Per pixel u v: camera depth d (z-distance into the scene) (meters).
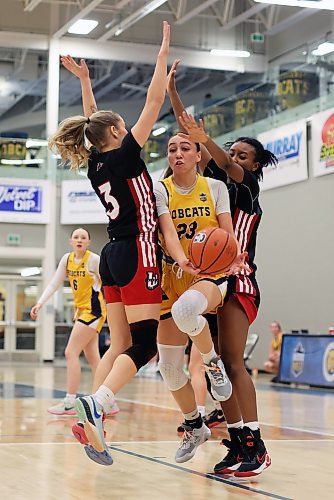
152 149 20.39
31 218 21.72
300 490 3.93
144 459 4.82
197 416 4.49
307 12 20.59
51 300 22.25
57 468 4.45
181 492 3.82
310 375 13.48
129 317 4.12
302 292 16.58
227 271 4.04
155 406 8.86
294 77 16.70
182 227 4.36
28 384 12.54
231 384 4.27
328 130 15.68
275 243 17.55
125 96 27.78
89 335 7.99
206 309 4.04
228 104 18.64
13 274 22.38
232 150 4.82
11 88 26.45
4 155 21.69
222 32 23.75
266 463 4.31
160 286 4.18
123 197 4.14
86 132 4.27
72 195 21.97
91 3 19.30
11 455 4.91
